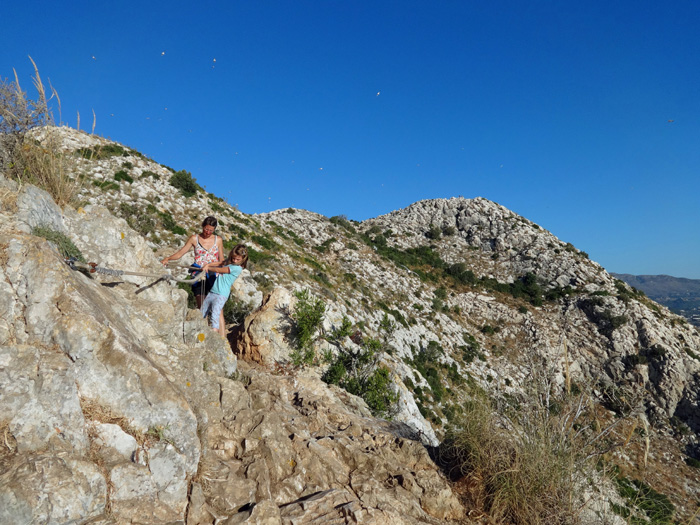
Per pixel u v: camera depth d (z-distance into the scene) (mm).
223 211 35812
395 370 25125
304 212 62844
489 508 4637
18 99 4137
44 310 3049
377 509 3740
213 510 3246
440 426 23094
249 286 23375
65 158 4805
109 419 2994
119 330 3453
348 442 4953
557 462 4660
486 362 36812
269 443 4160
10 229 3451
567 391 5133
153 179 31797
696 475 27656
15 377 2672
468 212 68500
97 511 2594
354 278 38812
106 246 4828
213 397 4531
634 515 4328
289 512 3518
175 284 5598
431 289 46406
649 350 39000
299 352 9367
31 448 2578
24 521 2240
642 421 4801
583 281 50938
